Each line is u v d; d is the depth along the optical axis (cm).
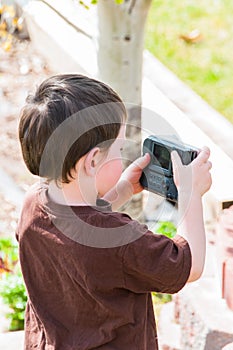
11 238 507
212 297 335
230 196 424
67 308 217
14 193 597
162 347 355
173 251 208
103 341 214
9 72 791
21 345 363
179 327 369
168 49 835
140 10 453
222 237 325
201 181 224
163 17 923
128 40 459
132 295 213
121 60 462
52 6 812
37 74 786
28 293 224
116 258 203
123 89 468
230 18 911
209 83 756
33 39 843
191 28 886
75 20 764
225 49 830
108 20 454
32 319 230
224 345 315
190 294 338
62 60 750
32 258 219
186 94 655
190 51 830
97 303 210
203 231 217
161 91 634
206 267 380
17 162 638
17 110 715
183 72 783
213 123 607
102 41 463
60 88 208
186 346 342
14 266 469
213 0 968
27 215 216
